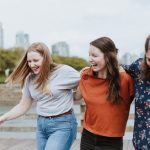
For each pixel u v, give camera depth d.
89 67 5.27
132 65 5.00
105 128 5.14
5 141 10.70
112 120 5.13
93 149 5.21
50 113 5.43
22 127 12.44
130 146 9.83
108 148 5.17
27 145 10.17
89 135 5.24
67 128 5.41
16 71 5.54
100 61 5.09
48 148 5.36
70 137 5.46
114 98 5.06
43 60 5.36
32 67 5.39
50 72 5.42
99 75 5.19
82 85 5.29
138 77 4.91
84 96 5.23
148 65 4.74
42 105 5.46
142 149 4.93
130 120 13.07
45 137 5.54
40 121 5.50
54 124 5.41
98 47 5.07
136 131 4.97
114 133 5.15
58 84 5.38
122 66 5.16
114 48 5.14
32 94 5.52
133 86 5.04
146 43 4.69
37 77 5.43
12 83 5.62
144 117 4.89
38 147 5.58
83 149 5.29
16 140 10.85
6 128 12.49
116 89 5.07
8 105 23.16
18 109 5.70
